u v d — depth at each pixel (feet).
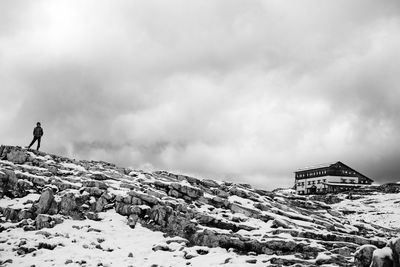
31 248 64.18
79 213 84.12
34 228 74.33
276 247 72.13
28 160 109.19
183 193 103.65
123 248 69.82
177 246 71.41
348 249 72.54
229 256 67.26
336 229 102.01
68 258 61.82
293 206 124.57
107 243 71.46
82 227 77.41
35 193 90.12
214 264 62.75
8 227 73.56
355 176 313.12
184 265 62.39
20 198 87.51
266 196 129.90
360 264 53.57
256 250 72.02
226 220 85.92
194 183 124.67
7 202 84.33
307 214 117.50
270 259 65.05
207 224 83.61
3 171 91.50
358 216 189.26
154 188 104.94
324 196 252.01
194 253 68.03
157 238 76.38
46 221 75.25
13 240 67.56
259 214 95.96
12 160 107.55
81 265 60.03
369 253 53.06
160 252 68.54
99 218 82.89
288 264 63.57
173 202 91.76
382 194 253.24
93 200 88.79
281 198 133.08
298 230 83.10
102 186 94.43
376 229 121.49
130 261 63.46
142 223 82.99
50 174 101.50
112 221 82.33
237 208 98.84
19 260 60.08
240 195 116.98
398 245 46.80
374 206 216.74
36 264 58.95
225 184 133.28
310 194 286.66
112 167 126.82
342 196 255.29
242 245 72.69
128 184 100.73
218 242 74.08
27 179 93.81
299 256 68.59
